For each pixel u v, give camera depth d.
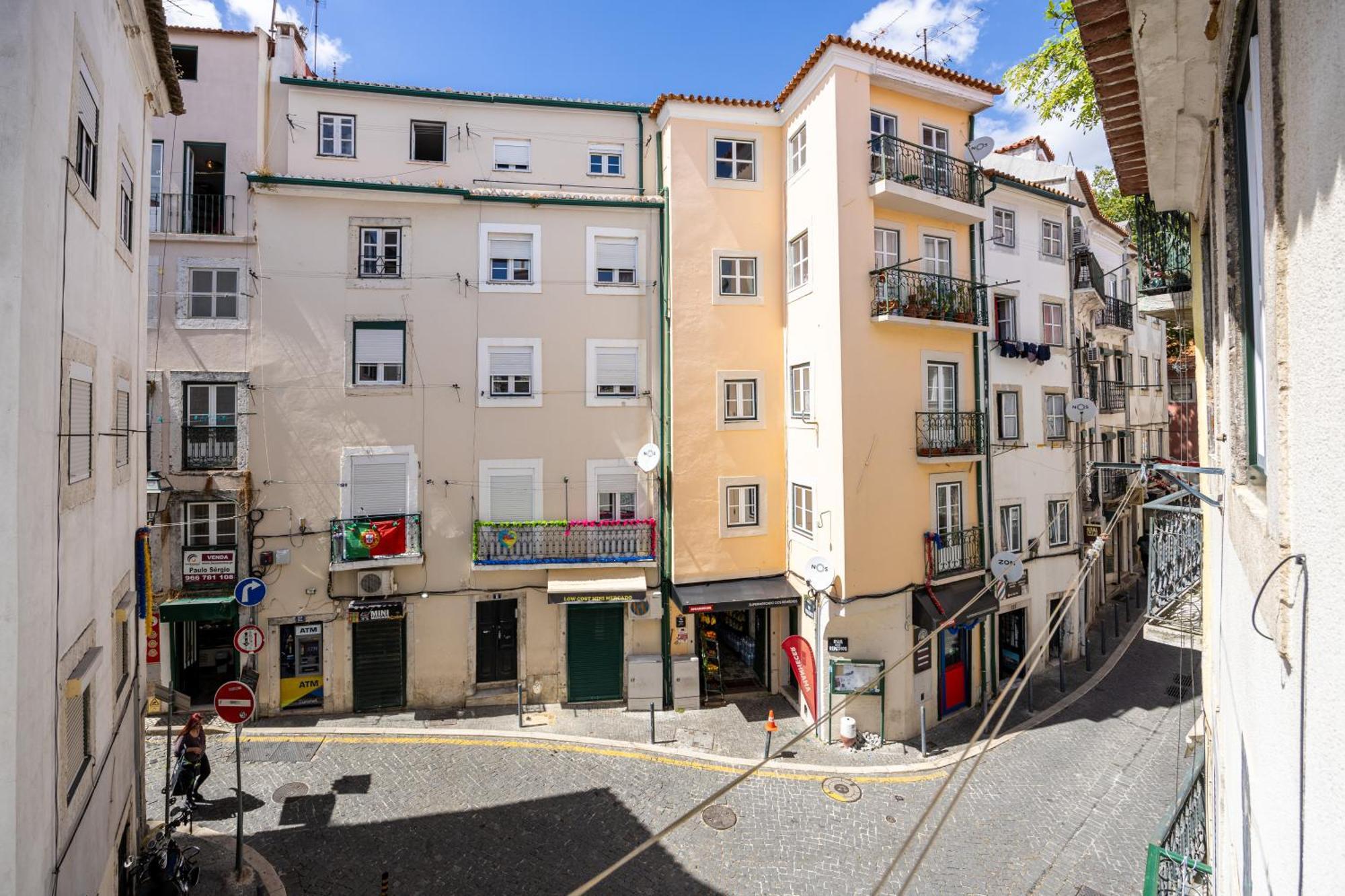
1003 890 9.91
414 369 15.54
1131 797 12.31
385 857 10.30
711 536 16.23
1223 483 5.23
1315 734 2.18
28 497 4.82
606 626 16.14
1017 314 18.78
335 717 15.03
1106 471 23.19
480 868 10.11
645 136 17.02
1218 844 6.30
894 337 14.88
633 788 12.35
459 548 15.69
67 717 5.89
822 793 12.34
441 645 15.62
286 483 14.95
